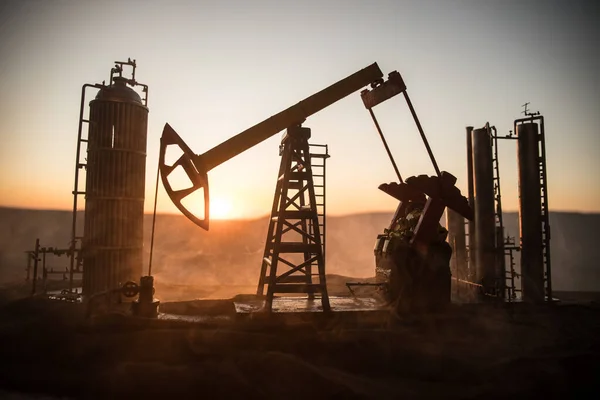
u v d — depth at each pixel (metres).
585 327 9.19
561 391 7.02
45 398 6.53
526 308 9.87
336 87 9.24
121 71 10.39
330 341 7.90
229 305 9.30
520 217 11.09
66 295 9.64
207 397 6.74
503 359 7.80
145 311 8.27
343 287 13.18
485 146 11.30
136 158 9.92
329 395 6.87
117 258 9.56
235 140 8.83
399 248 8.91
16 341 7.82
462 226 12.42
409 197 10.13
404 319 8.47
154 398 6.70
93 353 7.64
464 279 12.12
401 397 6.74
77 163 9.98
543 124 10.91
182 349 7.64
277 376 7.18
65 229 19.91
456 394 6.86
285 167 9.12
